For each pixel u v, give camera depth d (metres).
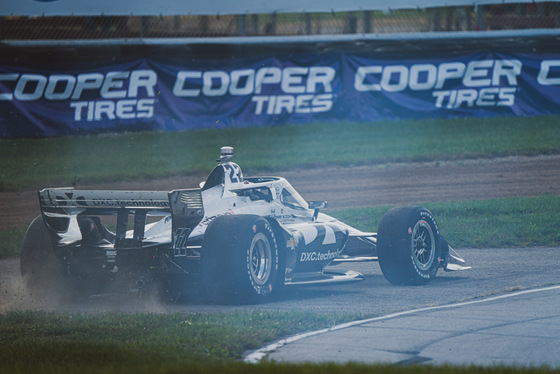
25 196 70.31
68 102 92.88
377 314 27.36
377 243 34.81
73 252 30.84
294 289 34.19
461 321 25.77
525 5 101.19
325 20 118.31
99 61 94.50
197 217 29.61
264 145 89.94
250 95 97.94
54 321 25.92
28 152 87.00
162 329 24.08
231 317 25.86
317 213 37.38
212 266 28.73
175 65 95.75
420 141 89.69
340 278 33.72
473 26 103.50
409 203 61.94
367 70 98.75
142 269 29.86
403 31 114.12
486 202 57.09
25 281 31.72
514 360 20.78
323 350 22.00
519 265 38.72
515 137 89.38
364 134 94.31
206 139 93.12
